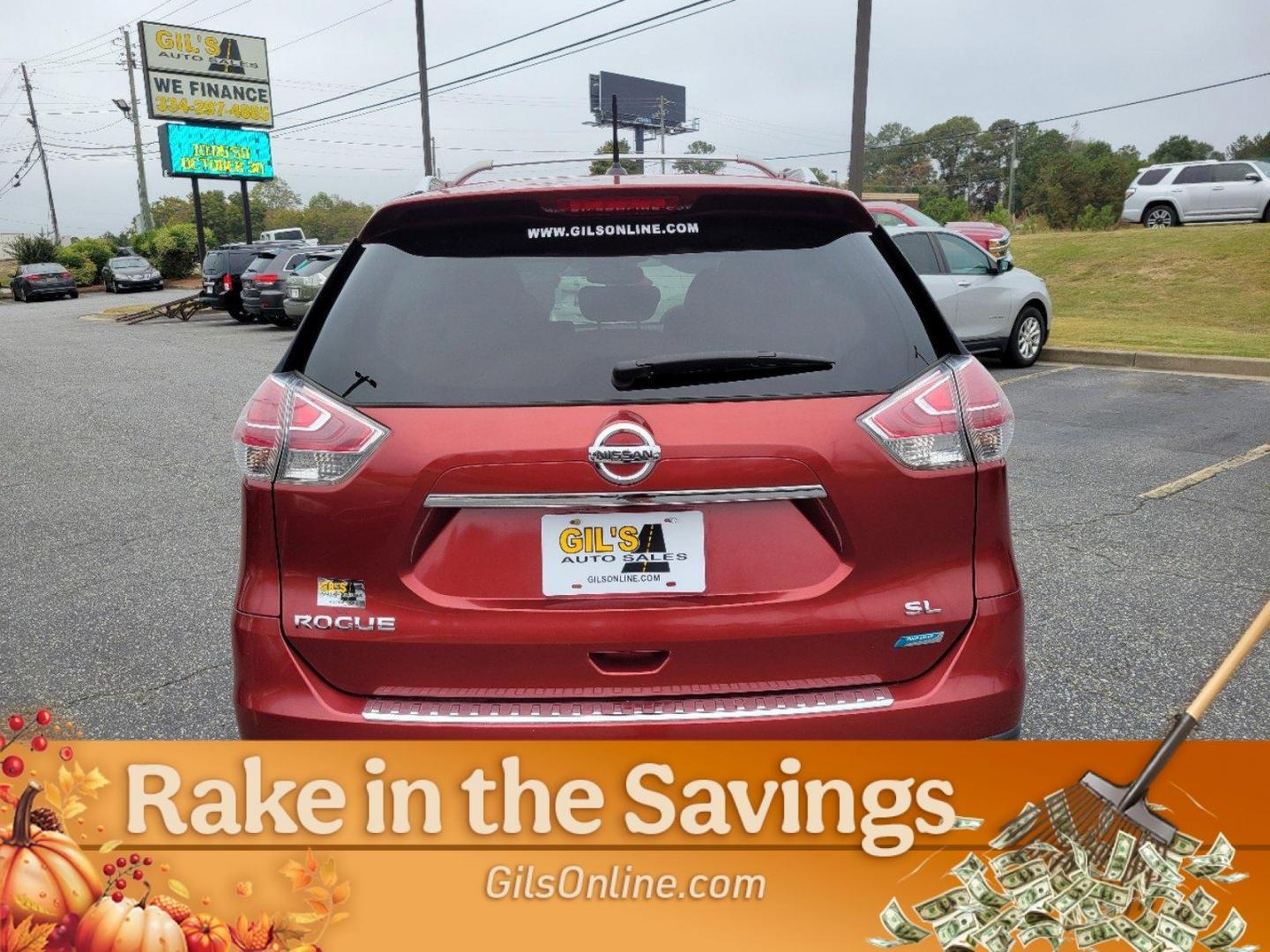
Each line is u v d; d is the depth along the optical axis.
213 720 3.54
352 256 2.41
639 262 2.32
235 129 40.91
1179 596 4.55
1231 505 5.96
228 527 6.04
